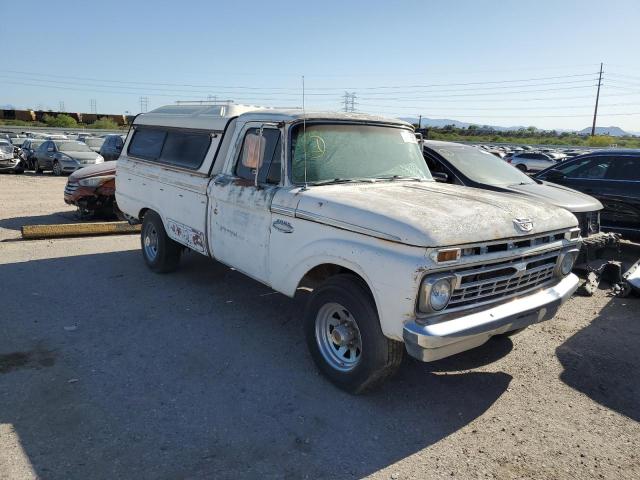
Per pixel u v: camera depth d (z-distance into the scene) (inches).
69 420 141.5
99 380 164.1
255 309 232.1
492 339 209.9
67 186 435.2
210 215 215.3
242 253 197.0
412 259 132.6
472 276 142.7
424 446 137.3
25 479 117.9
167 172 248.7
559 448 138.9
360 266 144.3
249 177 196.4
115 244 350.0
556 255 169.5
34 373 166.9
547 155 1254.3
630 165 355.6
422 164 215.2
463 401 161.2
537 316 159.0
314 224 161.5
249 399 156.2
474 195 174.6
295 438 137.9
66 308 225.8
